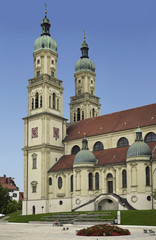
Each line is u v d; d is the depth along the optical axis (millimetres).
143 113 104500
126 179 92062
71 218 83875
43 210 106312
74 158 101500
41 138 111625
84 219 79562
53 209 105312
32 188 110750
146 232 54188
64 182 104312
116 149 101875
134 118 104750
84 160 98625
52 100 116625
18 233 57594
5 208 146125
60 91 120125
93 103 137500
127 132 101875
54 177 107000
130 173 89375
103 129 109125
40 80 116312
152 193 83750
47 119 112250
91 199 96562
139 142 91438
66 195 103125
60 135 116312
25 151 114938
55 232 58438
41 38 120875
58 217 88312
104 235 49406
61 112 119062
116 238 45625
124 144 102438
